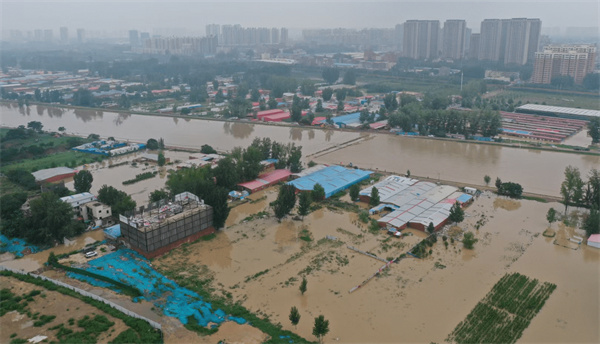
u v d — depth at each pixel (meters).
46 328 73.62
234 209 128.88
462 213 115.06
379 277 91.50
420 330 74.94
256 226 116.94
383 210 127.94
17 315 77.44
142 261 98.12
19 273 92.31
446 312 79.94
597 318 77.81
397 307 81.38
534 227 115.44
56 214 105.94
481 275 92.31
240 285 88.62
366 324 76.50
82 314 77.81
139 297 83.88
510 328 75.44
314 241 107.94
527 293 85.56
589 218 109.31
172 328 74.62
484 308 81.00
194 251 103.00
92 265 96.12
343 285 88.56
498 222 118.56
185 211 109.19
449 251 102.69
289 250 103.44
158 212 107.56
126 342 69.50
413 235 111.06
